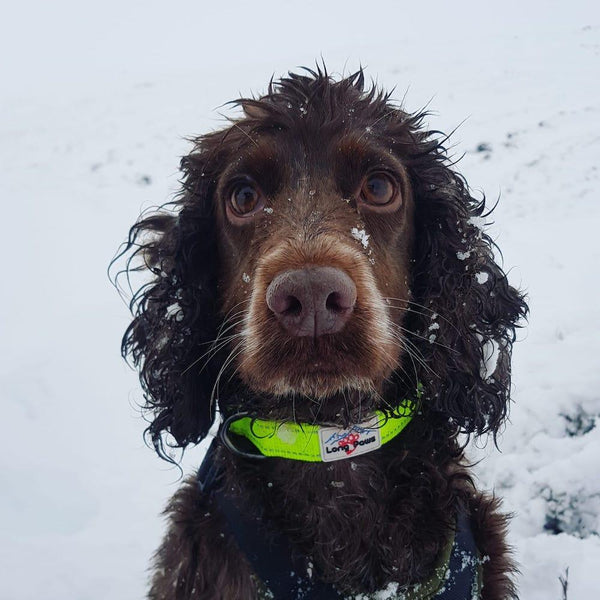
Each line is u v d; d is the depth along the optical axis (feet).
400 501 1.32
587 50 8.89
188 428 1.43
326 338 1.09
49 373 2.82
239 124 1.39
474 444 1.60
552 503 1.88
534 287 2.94
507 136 5.42
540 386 2.19
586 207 3.92
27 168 6.66
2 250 4.36
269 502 1.31
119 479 2.32
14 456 2.40
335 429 1.28
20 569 1.98
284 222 1.20
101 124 8.14
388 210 1.29
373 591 1.28
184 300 1.41
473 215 1.53
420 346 1.37
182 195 1.57
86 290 3.74
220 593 1.27
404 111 1.49
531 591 1.71
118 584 1.94
